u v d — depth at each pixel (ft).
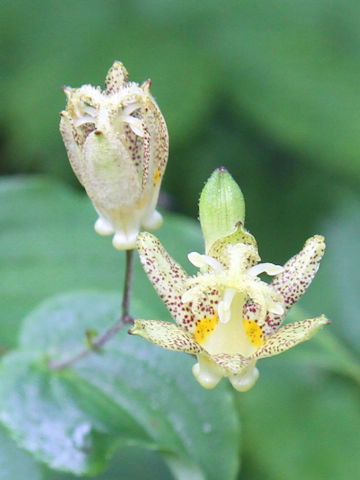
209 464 0.89
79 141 0.83
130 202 0.83
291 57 1.10
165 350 0.91
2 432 0.96
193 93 1.08
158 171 0.84
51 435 0.88
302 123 1.08
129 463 1.00
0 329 1.00
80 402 0.90
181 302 0.79
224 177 0.81
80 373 0.91
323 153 1.08
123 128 0.83
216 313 0.80
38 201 1.06
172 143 1.07
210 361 0.79
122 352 0.92
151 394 0.90
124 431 0.89
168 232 1.04
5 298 1.02
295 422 1.03
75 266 1.04
